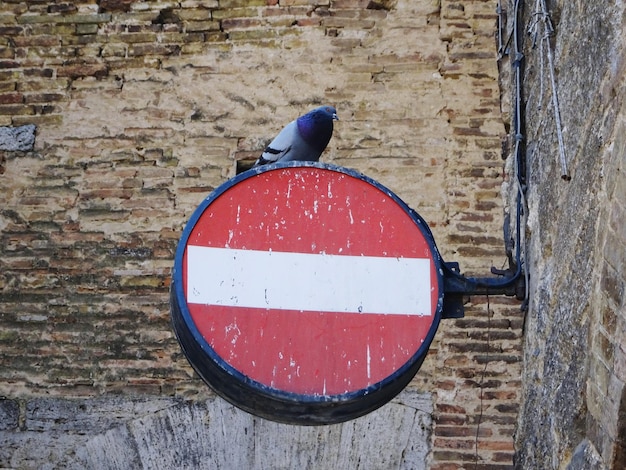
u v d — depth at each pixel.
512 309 7.09
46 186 7.52
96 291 7.31
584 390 4.61
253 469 6.90
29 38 7.80
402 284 4.70
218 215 4.74
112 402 7.11
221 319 4.59
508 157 7.28
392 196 4.82
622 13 4.41
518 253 5.66
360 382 4.53
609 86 4.50
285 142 6.45
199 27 7.73
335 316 4.62
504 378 7.00
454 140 7.42
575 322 4.78
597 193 4.55
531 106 6.04
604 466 4.23
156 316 7.25
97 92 7.67
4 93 7.71
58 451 7.05
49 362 7.21
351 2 7.71
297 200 4.80
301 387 4.51
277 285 4.66
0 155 7.58
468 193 7.33
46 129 7.62
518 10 6.45
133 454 7.02
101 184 7.50
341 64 7.61
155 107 7.62
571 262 4.89
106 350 7.20
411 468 6.86
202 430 7.00
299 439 6.90
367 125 7.48
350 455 6.87
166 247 7.37
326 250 4.73
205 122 7.58
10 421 7.12
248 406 4.66
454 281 5.01
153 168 7.52
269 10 7.72
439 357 7.04
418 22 7.65
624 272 4.13
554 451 5.07
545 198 5.47
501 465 6.85
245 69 7.64
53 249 7.40
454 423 6.93
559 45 5.47
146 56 7.71
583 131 4.85
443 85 7.53
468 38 7.61
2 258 7.40
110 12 7.81
